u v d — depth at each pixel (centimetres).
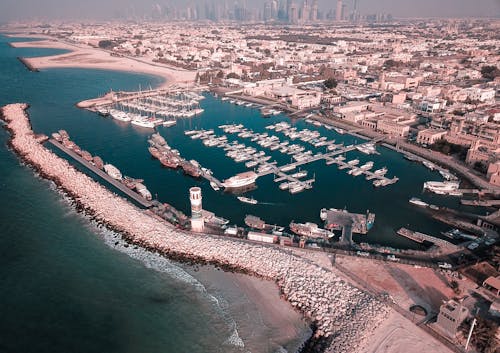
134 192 19900
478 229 16925
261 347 11000
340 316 11631
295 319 11906
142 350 10900
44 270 13812
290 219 17988
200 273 13912
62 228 16438
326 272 13325
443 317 10738
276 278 13488
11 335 11050
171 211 17900
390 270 13612
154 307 12406
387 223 17725
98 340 11112
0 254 14500
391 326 11112
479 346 10312
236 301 12662
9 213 17362
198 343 11188
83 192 19350
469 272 13425
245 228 16812
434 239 15888
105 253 14912
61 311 12044
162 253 14888
